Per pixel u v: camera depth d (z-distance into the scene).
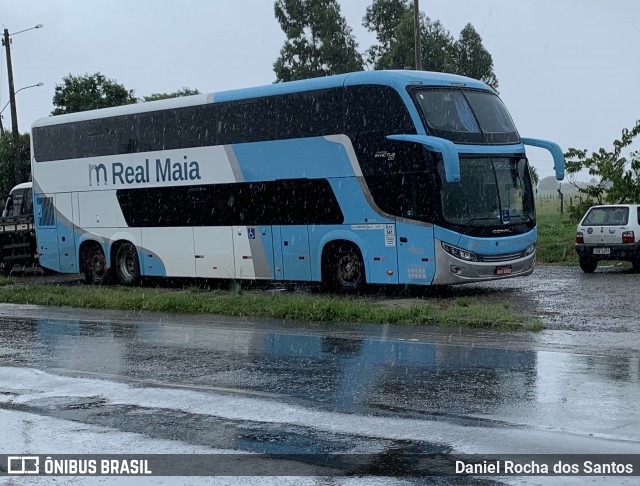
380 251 19.69
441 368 11.20
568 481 6.64
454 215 18.94
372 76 19.69
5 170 50.84
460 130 19.31
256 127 21.84
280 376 11.02
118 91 53.28
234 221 22.39
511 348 12.70
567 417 8.48
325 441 7.91
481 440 7.77
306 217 20.95
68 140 26.34
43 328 16.91
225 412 9.16
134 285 25.62
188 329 16.11
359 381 10.54
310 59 59.38
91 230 25.88
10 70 44.09
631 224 23.39
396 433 8.09
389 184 19.41
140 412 9.31
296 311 17.20
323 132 20.53
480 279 19.23
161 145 23.92
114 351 13.62
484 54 61.56
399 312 16.12
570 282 21.77
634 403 9.02
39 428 8.76
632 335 13.62
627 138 29.91
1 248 30.44
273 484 6.75
